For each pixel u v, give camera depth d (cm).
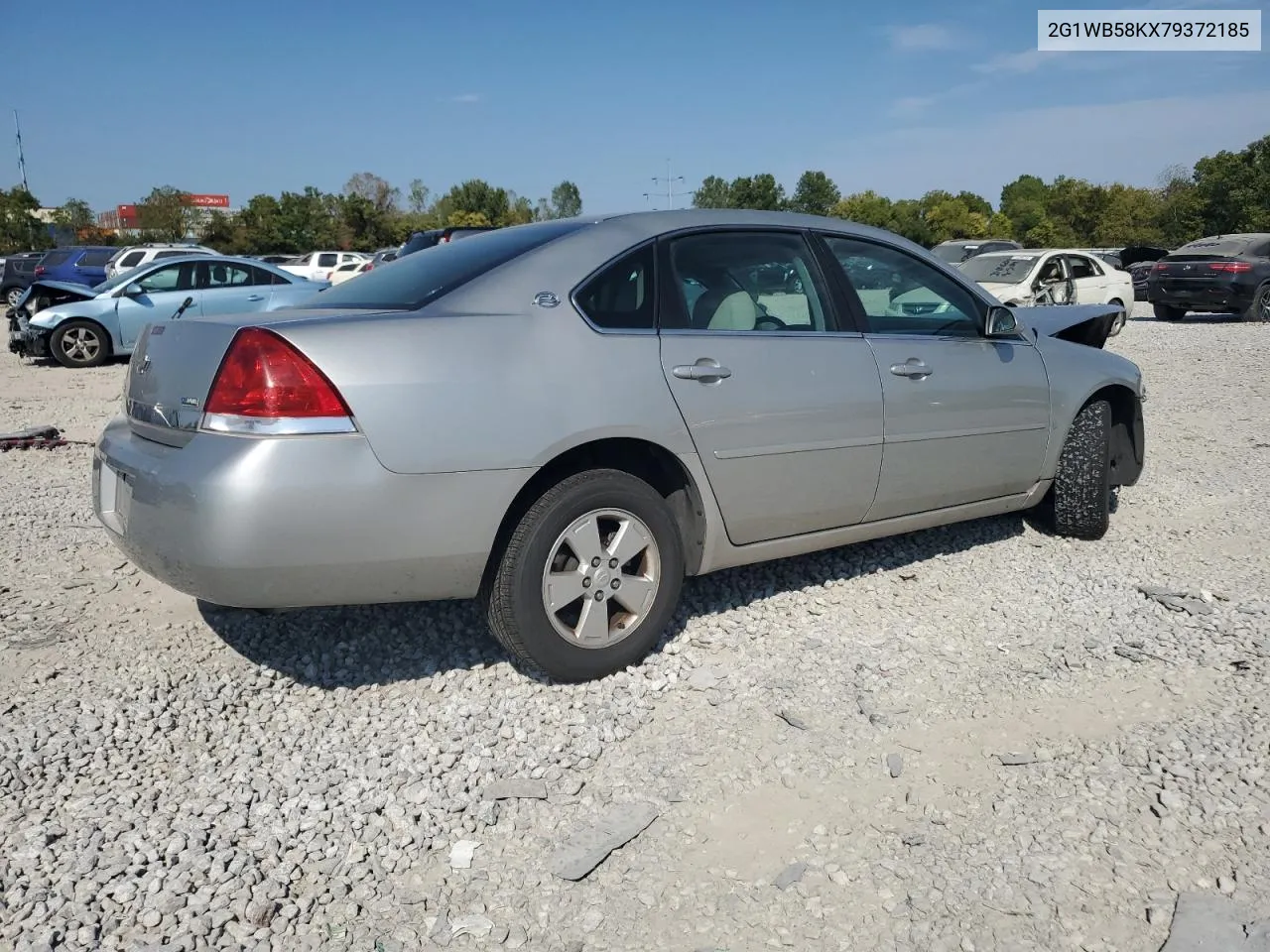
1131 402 537
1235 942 228
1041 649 386
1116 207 7356
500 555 338
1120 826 271
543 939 237
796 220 425
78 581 461
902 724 330
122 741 321
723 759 312
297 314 338
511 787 293
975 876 254
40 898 245
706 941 235
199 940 234
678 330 371
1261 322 1772
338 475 302
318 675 369
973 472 464
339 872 261
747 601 437
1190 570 475
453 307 336
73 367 1407
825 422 400
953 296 470
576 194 8831
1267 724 321
